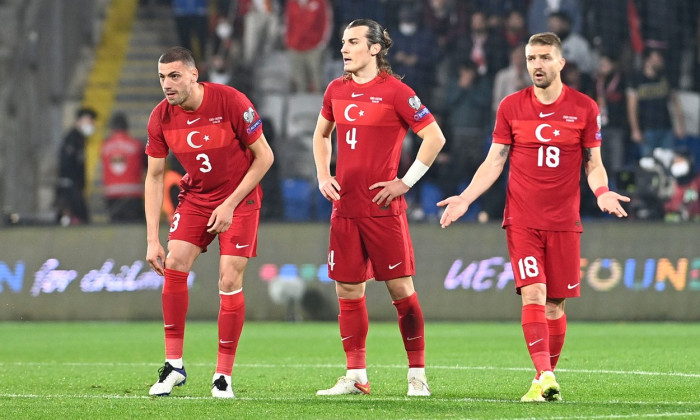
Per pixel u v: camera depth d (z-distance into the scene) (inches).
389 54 2352.4
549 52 780.0
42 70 2447.1
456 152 2267.5
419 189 2209.6
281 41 2456.9
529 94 804.6
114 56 2578.7
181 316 804.6
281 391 849.5
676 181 2133.4
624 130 2310.5
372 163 802.2
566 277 797.2
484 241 1807.3
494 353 1222.9
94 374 1003.9
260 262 1830.7
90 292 1843.0
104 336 1531.7
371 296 1793.8
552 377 747.4
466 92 2326.5
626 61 2329.0
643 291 1765.5
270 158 806.5
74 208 2242.9
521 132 797.2
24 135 2395.4
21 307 1844.2
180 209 816.3
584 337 1441.9
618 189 2044.8
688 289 1760.6
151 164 817.5
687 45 2337.6
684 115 2316.7
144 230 1851.6
